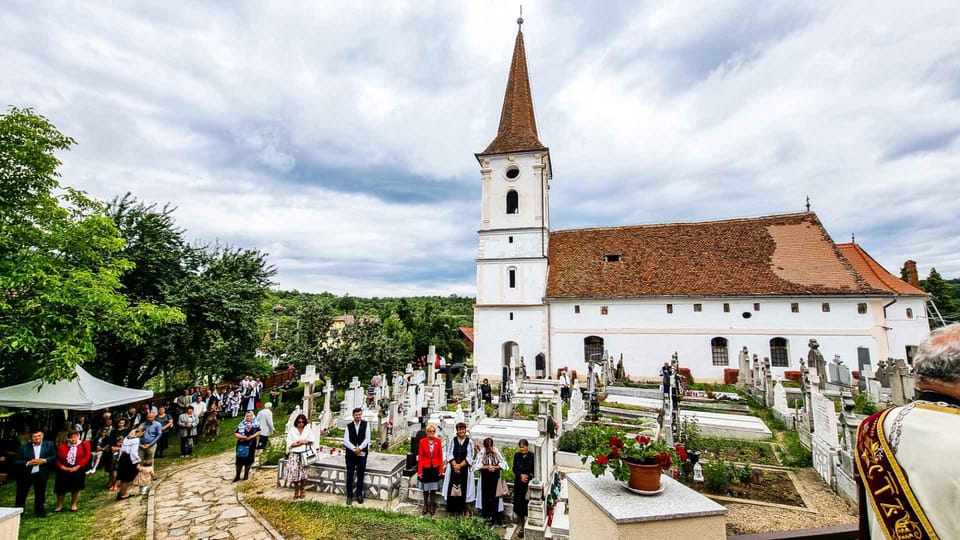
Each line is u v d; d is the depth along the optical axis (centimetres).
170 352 2084
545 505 959
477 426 1811
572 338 3384
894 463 196
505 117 3891
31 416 1647
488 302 3556
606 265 3559
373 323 3038
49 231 1363
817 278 3041
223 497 1124
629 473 446
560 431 1625
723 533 399
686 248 3494
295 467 1109
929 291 5022
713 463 1209
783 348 3016
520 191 3600
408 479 1095
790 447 1459
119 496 1146
